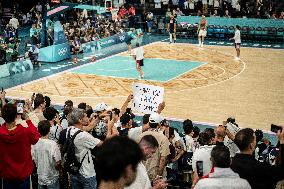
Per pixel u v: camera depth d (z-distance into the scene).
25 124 6.69
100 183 2.42
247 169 4.43
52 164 6.41
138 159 2.40
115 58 26.03
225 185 3.82
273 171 4.43
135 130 6.60
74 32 28.44
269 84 20.02
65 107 8.90
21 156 5.55
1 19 34.53
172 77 21.38
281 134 4.71
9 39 25.38
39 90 19.23
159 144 6.15
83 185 6.12
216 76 21.56
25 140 5.55
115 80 20.89
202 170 5.07
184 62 24.78
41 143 6.38
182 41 31.67
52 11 26.03
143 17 35.41
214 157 3.97
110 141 2.41
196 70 22.83
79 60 25.48
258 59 25.59
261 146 8.59
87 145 5.96
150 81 20.61
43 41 26.03
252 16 34.22
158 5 37.56
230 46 29.97
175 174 7.42
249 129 4.64
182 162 7.86
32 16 35.12
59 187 6.64
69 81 20.75
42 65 24.27
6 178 5.54
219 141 6.29
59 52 25.30
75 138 5.95
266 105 16.95
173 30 30.80
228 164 3.95
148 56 26.47
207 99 17.70
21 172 5.55
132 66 23.91
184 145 7.98
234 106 16.83
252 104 17.06
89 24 31.03
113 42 30.06
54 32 25.47
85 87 19.66
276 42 31.61
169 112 16.16
